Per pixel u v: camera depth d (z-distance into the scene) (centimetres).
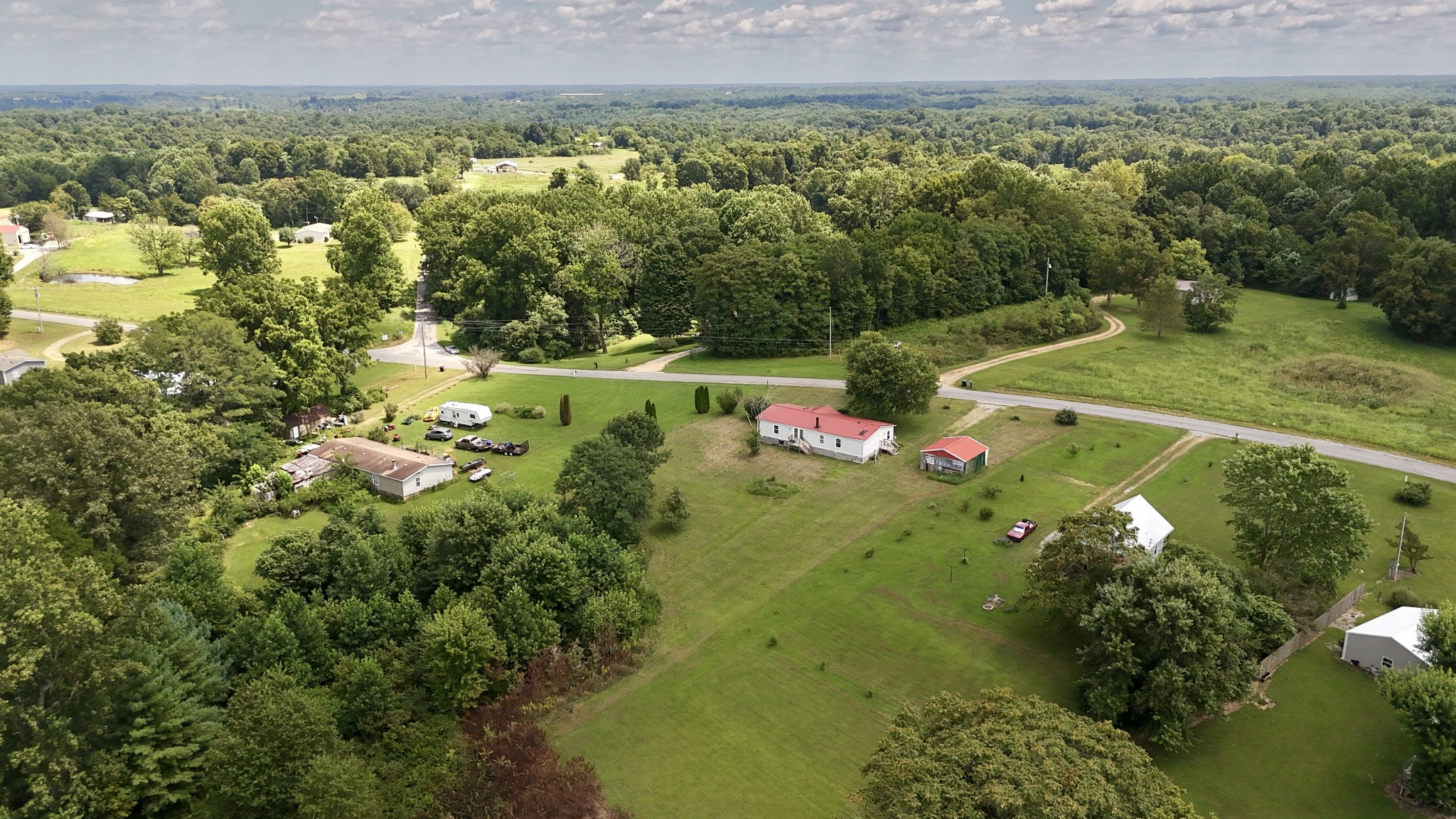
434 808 4912
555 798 4922
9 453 6438
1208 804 4847
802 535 8062
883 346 10131
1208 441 9775
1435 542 7469
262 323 10825
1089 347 13812
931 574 7288
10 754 4169
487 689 5912
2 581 4181
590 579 6712
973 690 5881
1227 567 6247
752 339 13850
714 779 5194
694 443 10256
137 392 8444
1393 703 4912
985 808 3597
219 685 5397
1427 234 18950
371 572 6425
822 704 5828
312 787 4494
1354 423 10188
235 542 8012
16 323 14762
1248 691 5394
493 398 12206
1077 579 6088
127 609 4812
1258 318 15588
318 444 10338
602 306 15475
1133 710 5406
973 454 9088
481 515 6856
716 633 6650
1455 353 13400
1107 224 18062
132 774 4634
